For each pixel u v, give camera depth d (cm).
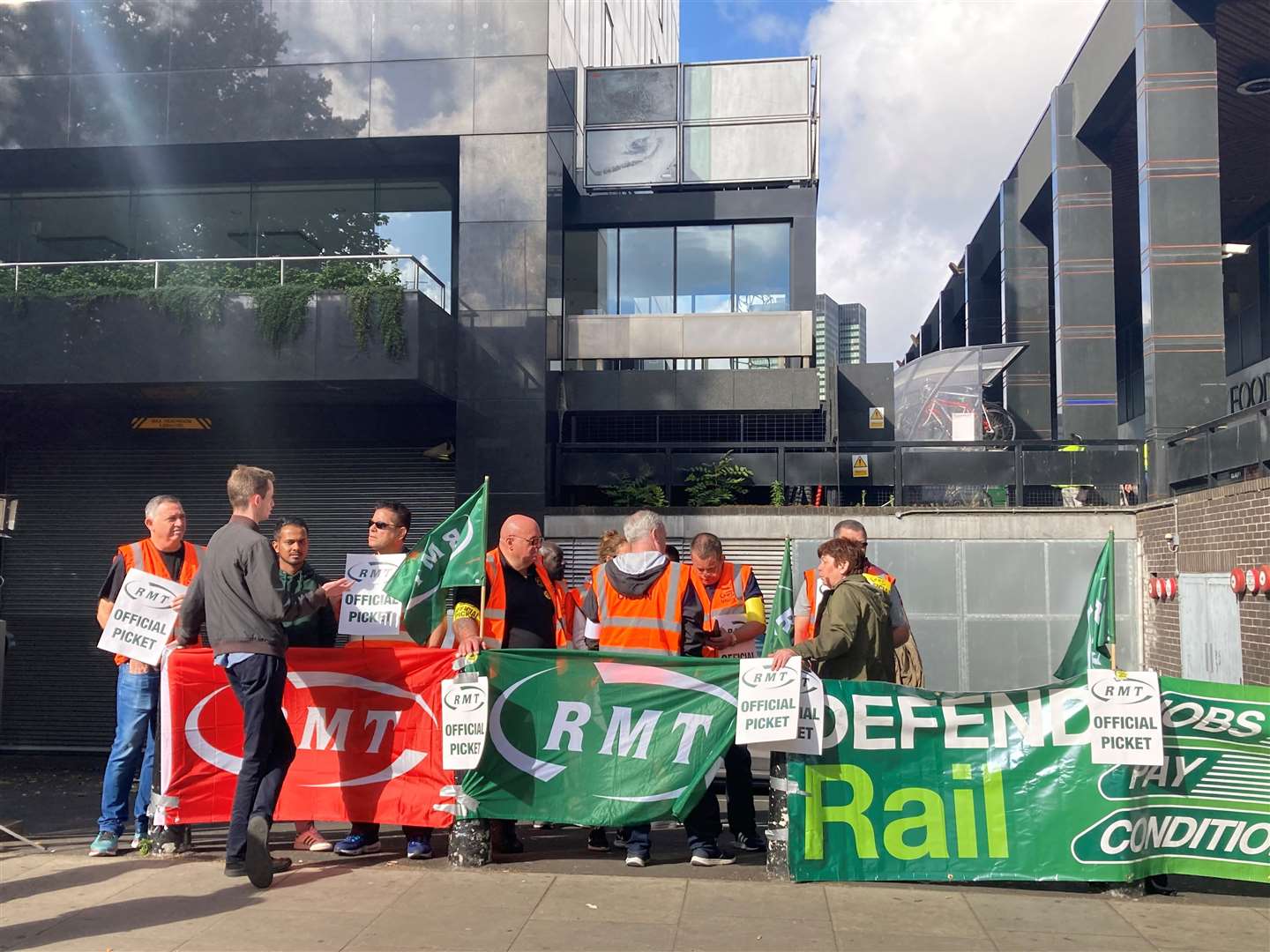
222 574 618
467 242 1455
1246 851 602
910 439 1947
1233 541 1102
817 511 1420
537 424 1432
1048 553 1408
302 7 1489
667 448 1500
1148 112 1509
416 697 673
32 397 1419
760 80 1788
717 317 1731
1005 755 611
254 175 1599
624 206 1777
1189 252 1482
